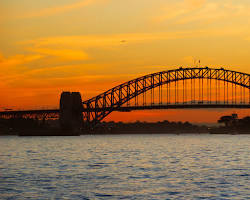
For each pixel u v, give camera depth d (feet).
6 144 563.07
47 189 173.47
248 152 378.32
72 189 173.68
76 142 639.35
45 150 421.18
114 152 387.14
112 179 199.52
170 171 228.43
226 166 252.42
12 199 155.02
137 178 202.59
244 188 175.94
